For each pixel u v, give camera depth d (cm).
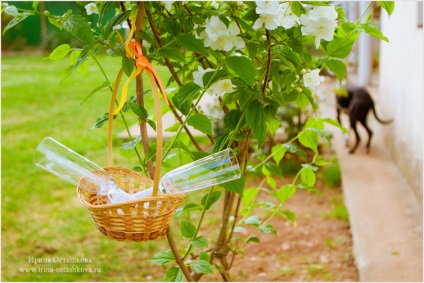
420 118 445
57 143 167
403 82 532
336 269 380
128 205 146
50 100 1041
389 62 632
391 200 458
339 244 419
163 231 156
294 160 600
